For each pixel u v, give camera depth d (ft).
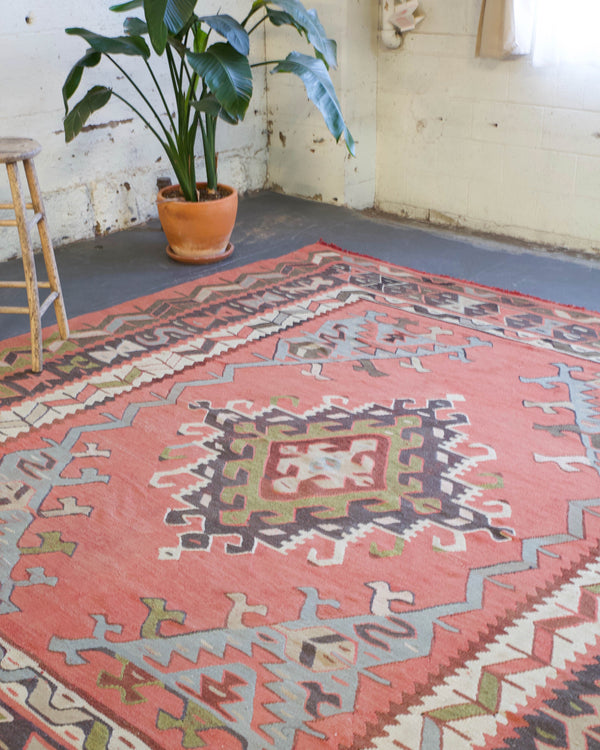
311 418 8.63
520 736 5.05
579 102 12.56
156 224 14.94
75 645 5.77
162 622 5.98
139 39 11.57
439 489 7.45
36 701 5.33
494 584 6.30
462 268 12.78
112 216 14.44
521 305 11.30
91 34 11.32
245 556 6.64
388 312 11.19
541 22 12.28
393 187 15.69
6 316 11.19
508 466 7.76
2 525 7.04
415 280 12.28
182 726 5.16
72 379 9.49
